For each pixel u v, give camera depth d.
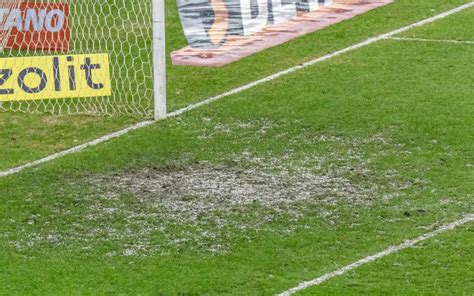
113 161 23.30
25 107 26.69
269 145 23.98
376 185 21.59
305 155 23.33
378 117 25.31
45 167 23.02
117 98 27.20
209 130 25.02
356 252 18.64
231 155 23.47
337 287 17.31
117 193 21.53
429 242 18.94
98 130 25.22
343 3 34.75
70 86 26.48
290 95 27.06
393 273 17.80
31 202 21.14
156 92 25.69
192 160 23.25
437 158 22.86
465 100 26.12
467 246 18.72
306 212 20.41
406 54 29.77
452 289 17.19
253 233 19.53
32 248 19.08
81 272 18.06
